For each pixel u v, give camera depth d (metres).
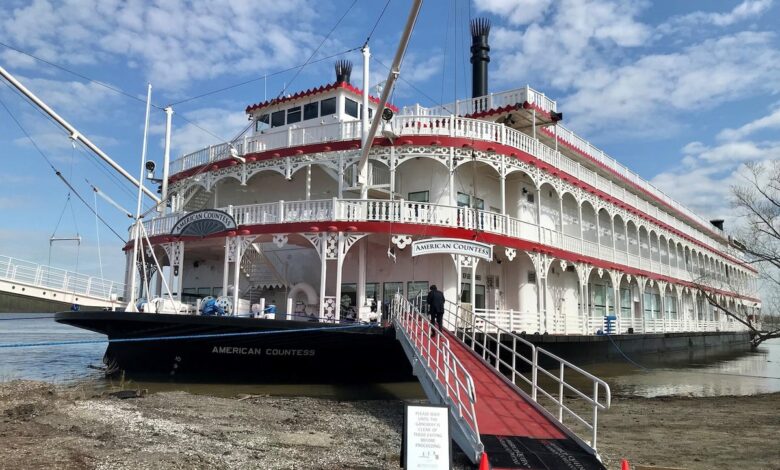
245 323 17.88
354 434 12.39
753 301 67.31
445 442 7.19
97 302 23.38
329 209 21.58
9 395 15.16
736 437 12.91
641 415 15.91
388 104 29.28
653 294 43.53
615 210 34.34
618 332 32.12
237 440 11.35
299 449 10.84
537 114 27.67
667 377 27.20
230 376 19.34
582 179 30.86
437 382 12.71
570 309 30.61
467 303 23.81
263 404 15.76
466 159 23.34
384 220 21.48
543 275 25.25
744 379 26.62
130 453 10.01
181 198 28.08
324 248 21.22
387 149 23.08
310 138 25.03
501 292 26.70
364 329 18.55
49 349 36.34
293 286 25.70
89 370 24.16
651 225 40.50
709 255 54.97
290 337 18.34
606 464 10.28
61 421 12.43
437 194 24.14
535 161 25.66
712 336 52.56
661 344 40.66
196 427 12.41
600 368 29.50
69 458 9.45
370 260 24.39
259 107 29.39
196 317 17.81
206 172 26.81
